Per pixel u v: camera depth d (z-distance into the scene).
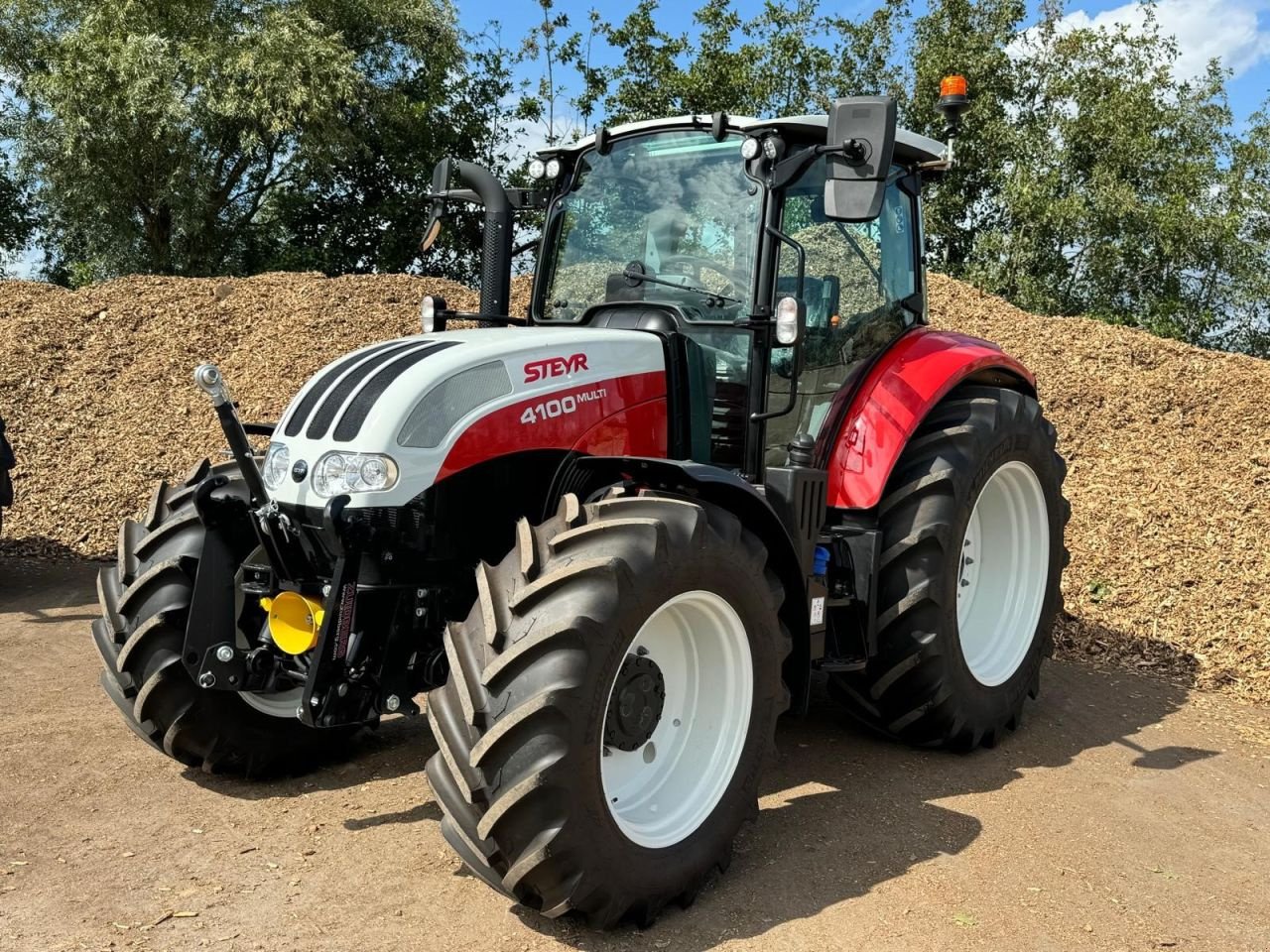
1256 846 3.60
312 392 3.47
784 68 19.73
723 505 3.40
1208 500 6.85
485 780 2.74
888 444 4.09
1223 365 8.48
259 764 3.80
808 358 4.09
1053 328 9.34
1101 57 16.66
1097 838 3.60
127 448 8.27
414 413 3.21
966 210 17.02
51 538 7.30
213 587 3.53
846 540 4.12
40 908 2.90
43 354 9.44
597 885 2.79
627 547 2.88
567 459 3.48
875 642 4.11
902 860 3.38
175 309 10.20
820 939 2.90
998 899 3.15
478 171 4.17
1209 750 4.46
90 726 4.27
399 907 2.98
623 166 4.14
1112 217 15.63
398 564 3.28
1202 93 16.66
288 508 3.32
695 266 3.90
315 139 18.28
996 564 4.78
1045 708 4.94
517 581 2.89
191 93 17.91
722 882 3.22
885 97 3.33
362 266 21.30
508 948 2.80
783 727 4.61
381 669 3.30
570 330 3.66
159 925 2.84
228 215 20.45
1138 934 3.00
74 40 17.25
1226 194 16.55
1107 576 6.35
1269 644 5.48
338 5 19.91
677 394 3.79
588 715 2.74
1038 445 4.64
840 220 3.43
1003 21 17.08
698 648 3.28
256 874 3.14
